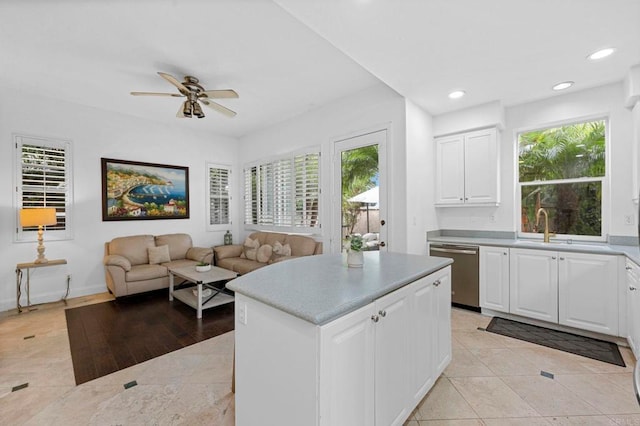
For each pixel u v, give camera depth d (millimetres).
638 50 2375
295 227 4844
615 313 2584
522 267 3084
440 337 2053
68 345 2686
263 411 1339
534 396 1924
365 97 3771
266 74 3314
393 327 1529
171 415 1763
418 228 3619
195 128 5520
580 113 3170
